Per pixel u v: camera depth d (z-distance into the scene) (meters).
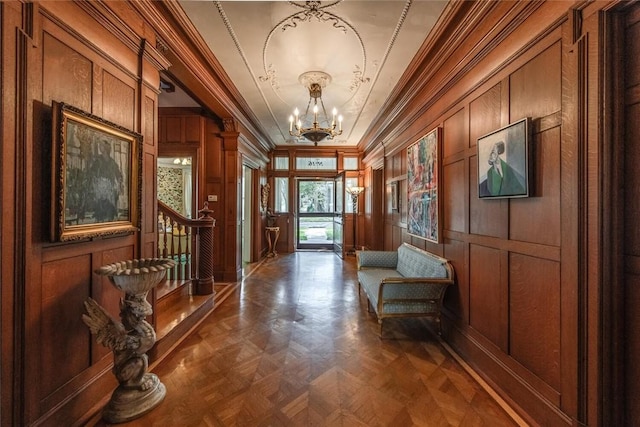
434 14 2.48
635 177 1.43
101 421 1.87
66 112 1.65
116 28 2.11
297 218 8.99
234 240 5.29
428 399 2.08
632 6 1.41
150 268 1.92
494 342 2.28
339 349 2.81
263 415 1.91
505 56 2.13
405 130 4.61
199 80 3.42
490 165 2.26
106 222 2.00
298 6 2.42
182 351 2.74
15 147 1.44
